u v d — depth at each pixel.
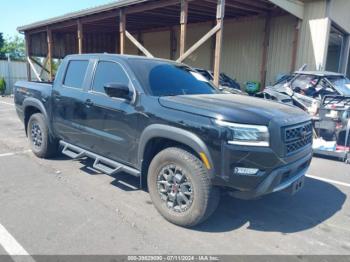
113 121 3.93
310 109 7.76
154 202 3.56
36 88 5.55
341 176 5.33
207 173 3.09
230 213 3.75
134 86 3.76
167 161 3.37
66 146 4.94
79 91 4.54
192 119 3.13
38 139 5.64
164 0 9.84
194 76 4.54
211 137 2.98
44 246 2.90
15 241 2.96
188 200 3.26
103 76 4.26
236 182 2.96
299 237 3.23
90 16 12.97
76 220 3.40
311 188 4.70
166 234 3.19
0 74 22.12
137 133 3.63
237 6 10.98
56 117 5.05
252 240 3.15
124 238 3.08
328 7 10.60
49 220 3.38
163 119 3.34
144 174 3.79
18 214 3.49
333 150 6.30
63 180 4.61
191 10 11.69
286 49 11.95
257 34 12.86
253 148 2.91
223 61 14.27
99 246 2.93
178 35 16.30
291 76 9.25
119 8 11.40
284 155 3.05
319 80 8.54
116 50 20.95
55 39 19.28
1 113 11.88
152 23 15.50
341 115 6.35
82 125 4.48
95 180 4.64
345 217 3.73
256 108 3.26
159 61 4.43
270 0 9.93
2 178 4.62
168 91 3.87
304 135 3.39
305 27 11.21
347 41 13.37
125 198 4.04
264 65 12.62
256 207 3.94
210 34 8.69
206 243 3.05
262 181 2.97
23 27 17.38
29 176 4.73
